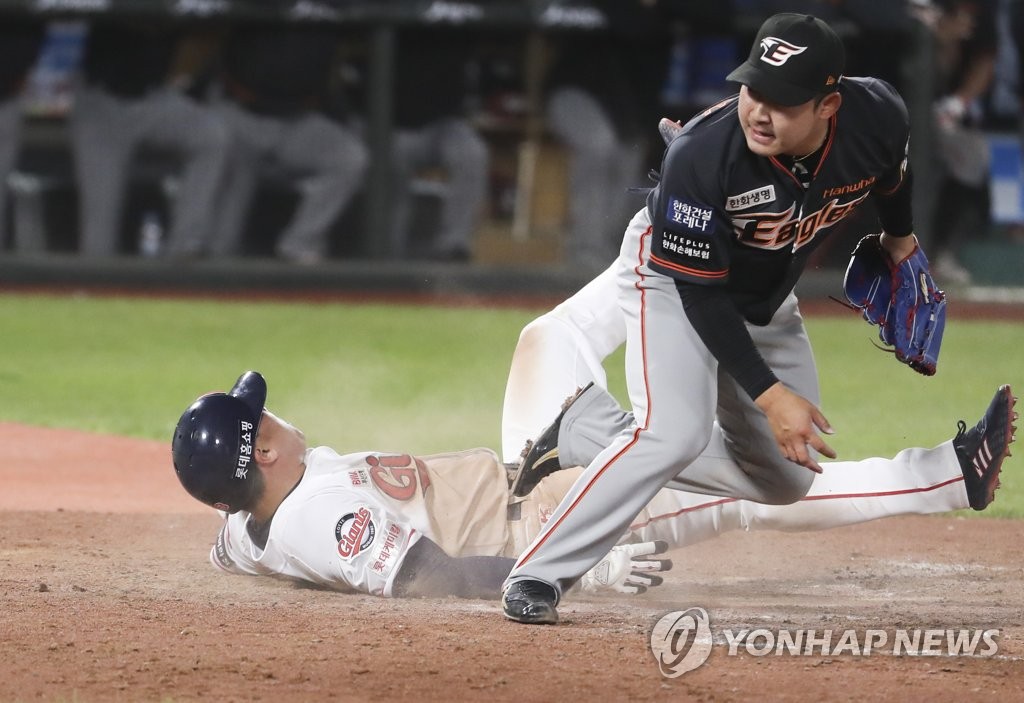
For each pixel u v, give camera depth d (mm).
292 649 12930
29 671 12188
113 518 20266
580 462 15156
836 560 18641
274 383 35125
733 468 15320
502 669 12383
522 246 59281
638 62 53375
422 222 57469
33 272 54312
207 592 15430
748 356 13422
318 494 15039
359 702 11469
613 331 17922
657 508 16516
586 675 12250
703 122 13391
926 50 52875
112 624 13797
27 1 51062
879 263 15859
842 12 53188
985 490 16141
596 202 54062
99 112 52031
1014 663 12875
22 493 22422
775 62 12578
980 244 57688
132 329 45219
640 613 14844
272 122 52875
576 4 52500
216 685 11852
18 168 57344
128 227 56688
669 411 13867
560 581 14047
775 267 14219
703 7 53125
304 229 54469
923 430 28656
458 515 15594
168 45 51594
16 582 15883
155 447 26938
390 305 52875
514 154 59938
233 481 14898
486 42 55281
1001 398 15812
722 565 18328
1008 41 57125
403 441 27359
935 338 15797
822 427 13266
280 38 51625
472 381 35938
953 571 18016
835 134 13305
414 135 54156
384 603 14836
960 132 55469
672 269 13547
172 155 54062
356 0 52031
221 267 53938
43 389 33875
